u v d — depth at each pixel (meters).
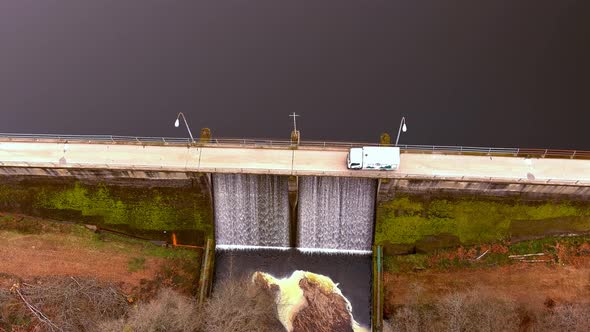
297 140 72.50
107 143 72.75
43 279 73.44
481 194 71.75
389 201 73.44
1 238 76.06
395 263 75.00
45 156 71.94
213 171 69.44
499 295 70.38
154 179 74.00
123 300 72.81
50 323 69.62
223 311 65.88
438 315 68.19
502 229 73.81
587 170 68.94
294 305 74.94
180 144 72.06
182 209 76.50
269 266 78.56
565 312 65.50
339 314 74.19
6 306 71.19
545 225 73.06
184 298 70.31
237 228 78.88
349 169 68.38
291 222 77.25
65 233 77.06
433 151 70.69
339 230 77.69
